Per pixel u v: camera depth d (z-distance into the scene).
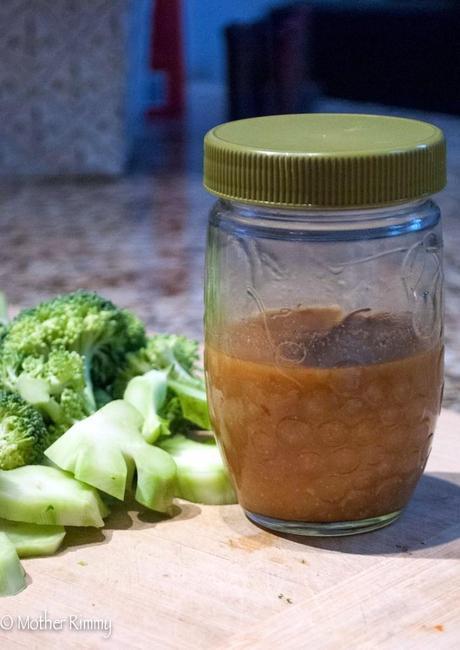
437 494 0.88
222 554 0.79
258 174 0.74
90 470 0.82
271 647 0.68
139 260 1.57
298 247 0.77
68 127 1.93
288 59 1.82
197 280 1.49
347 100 2.37
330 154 0.72
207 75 2.76
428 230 0.79
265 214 0.77
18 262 1.56
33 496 0.81
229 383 0.80
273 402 0.78
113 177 1.98
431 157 0.75
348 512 0.81
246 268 0.78
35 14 1.80
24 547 0.79
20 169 1.97
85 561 0.79
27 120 1.92
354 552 0.79
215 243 0.80
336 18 2.30
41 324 0.95
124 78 1.91
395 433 0.79
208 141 0.78
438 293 0.80
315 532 0.82
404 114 2.25
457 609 0.72
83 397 0.92
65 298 0.99
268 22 1.82
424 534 0.82
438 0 2.21
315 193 0.73
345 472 0.79
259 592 0.74
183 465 0.87
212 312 0.81
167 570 0.78
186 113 2.43
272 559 0.79
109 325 0.97
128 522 0.84
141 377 0.94
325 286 0.77
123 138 1.97
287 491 0.80
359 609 0.72
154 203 1.83
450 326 1.32
